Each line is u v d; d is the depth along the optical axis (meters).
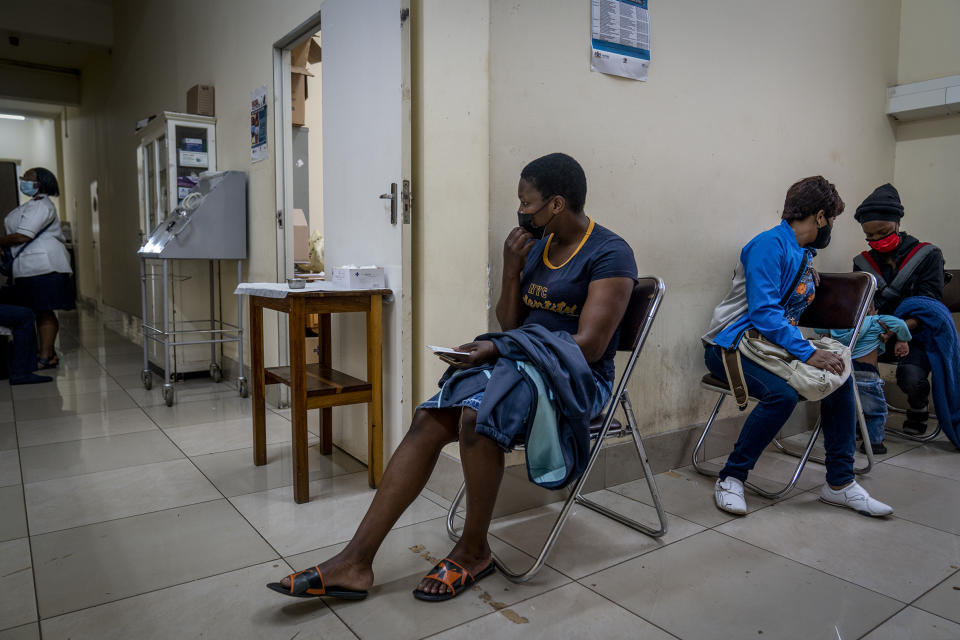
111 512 2.21
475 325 2.12
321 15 2.89
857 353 2.96
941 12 3.42
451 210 2.20
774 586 1.73
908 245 3.09
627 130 2.39
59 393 4.07
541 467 1.61
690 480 2.59
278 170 3.57
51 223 4.78
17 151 13.61
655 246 2.53
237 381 4.20
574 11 2.21
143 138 5.02
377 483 2.46
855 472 2.66
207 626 1.52
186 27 4.93
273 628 1.52
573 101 2.23
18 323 4.28
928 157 3.55
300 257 4.21
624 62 2.35
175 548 1.93
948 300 3.27
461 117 2.13
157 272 4.46
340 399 2.37
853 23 3.29
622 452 2.52
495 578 1.77
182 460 2.78
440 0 2.19
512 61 2.07
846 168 3.36
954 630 1.52
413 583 1.73
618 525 2.14
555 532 1.74
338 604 1.63
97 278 8.77
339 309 2.33
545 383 1.61
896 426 3.39
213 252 3.93
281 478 2.56
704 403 2.82
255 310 2.64
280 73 3.54
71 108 10.08
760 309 2.24
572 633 1.51
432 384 2.32
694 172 2.64
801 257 2.33
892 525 2.15
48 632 1.49
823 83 3.16
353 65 2.61
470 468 1.63
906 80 3.59
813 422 3.40
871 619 1.57
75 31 6.90
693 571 1.82
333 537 2.02
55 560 1.85
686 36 2.55
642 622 1.55
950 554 1.93
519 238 1.87
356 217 2.67
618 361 2.45
